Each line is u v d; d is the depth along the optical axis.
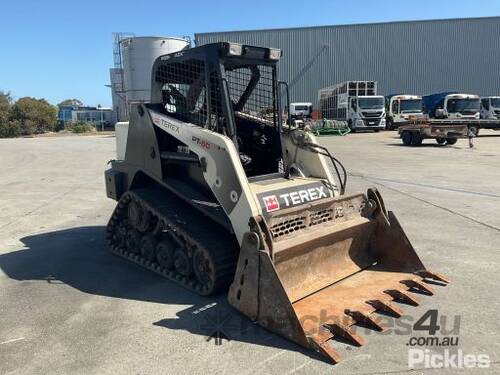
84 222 7.74
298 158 5.20
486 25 39.00
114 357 3.44
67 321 4.04
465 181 10.95
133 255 5.59
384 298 4.14
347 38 39.84
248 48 4.56
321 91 38.75
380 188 10.14
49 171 14.73
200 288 4.51
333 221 4.53
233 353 3.44
